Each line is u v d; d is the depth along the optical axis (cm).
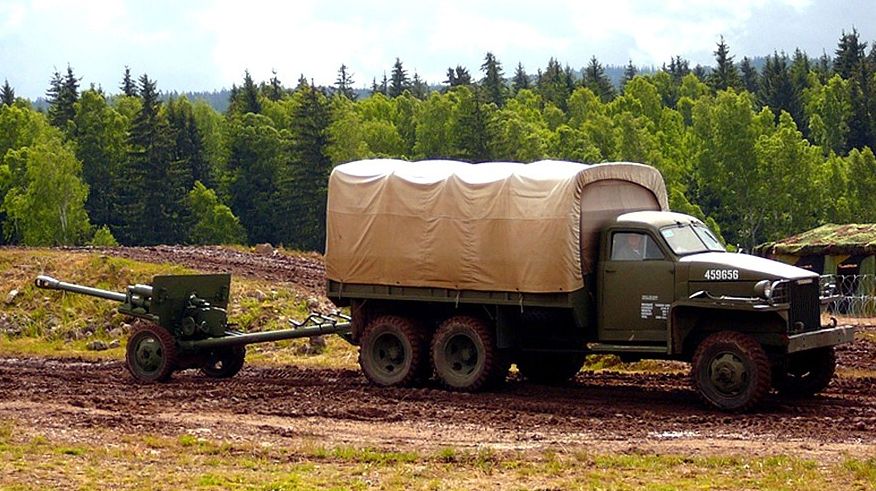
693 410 1756
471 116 8975
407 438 1547
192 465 1362
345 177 2052
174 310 2159
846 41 14825
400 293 2008
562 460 1380
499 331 1934
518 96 13138
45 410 1738
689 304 1759
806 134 12244
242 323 3025
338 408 1775
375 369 2042
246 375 2253
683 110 12262
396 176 2002
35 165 8119
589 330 1914
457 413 1734
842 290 3497
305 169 8600
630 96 11325
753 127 9088
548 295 1870
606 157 9612
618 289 1862
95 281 3419
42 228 8156
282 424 1653
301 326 2158
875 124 11662
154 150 8719
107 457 1395
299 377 2203
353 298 2067
